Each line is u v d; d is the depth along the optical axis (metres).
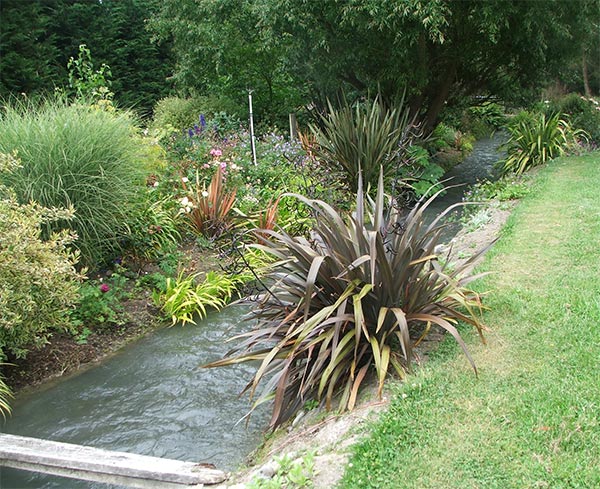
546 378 2.99
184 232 6.91
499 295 4.04
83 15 14.95
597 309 3.67
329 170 8.30
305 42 10.33
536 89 12.12
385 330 3.47
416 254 3.44
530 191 7.30
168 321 5.33
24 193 4.85
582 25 10.36
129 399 4.04
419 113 12.24
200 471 2.95
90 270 5.43
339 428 2.90
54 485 3.12
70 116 5.38
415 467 2.50
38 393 4.15
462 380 3.07
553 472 2.36
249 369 4.43
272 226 6.68
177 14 13.85
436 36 9.04
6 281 3.84
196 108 12.80
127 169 5.52
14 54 12.29
